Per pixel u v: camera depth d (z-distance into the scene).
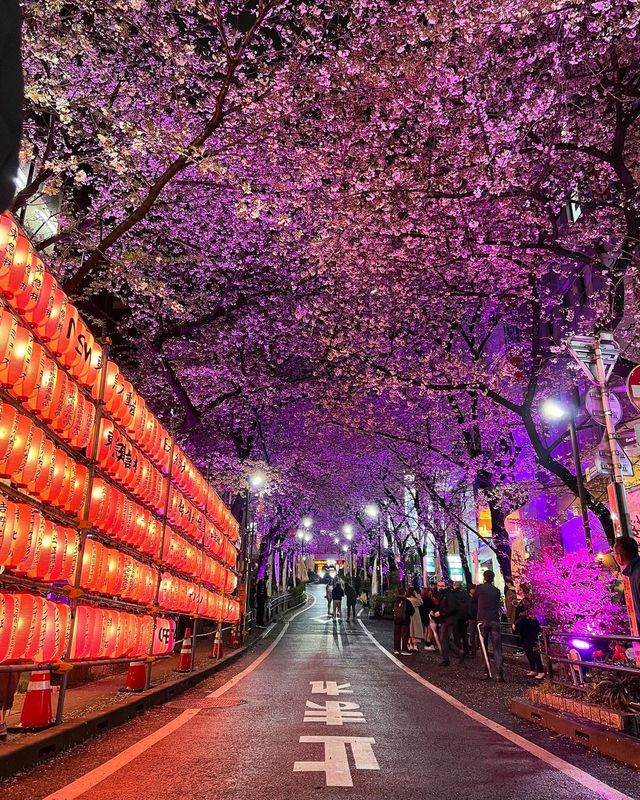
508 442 20.66
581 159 13.41
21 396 5.83
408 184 13.98
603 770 5.22
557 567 11.87
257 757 5.55
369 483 34.62
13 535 5.38
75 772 5.01
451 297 17.97
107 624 7.62
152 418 9.98
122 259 11.10
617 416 8.45
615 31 9.74
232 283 19.98
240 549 22.73
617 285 11.52
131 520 8.84
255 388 21.94
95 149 13.77
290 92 13.67
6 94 2.18
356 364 21.34
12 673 6.30
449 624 14.78
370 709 8.34
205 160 9.88
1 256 5.22
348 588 33.12
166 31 13.16
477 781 4.84
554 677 8.02
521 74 12.91
